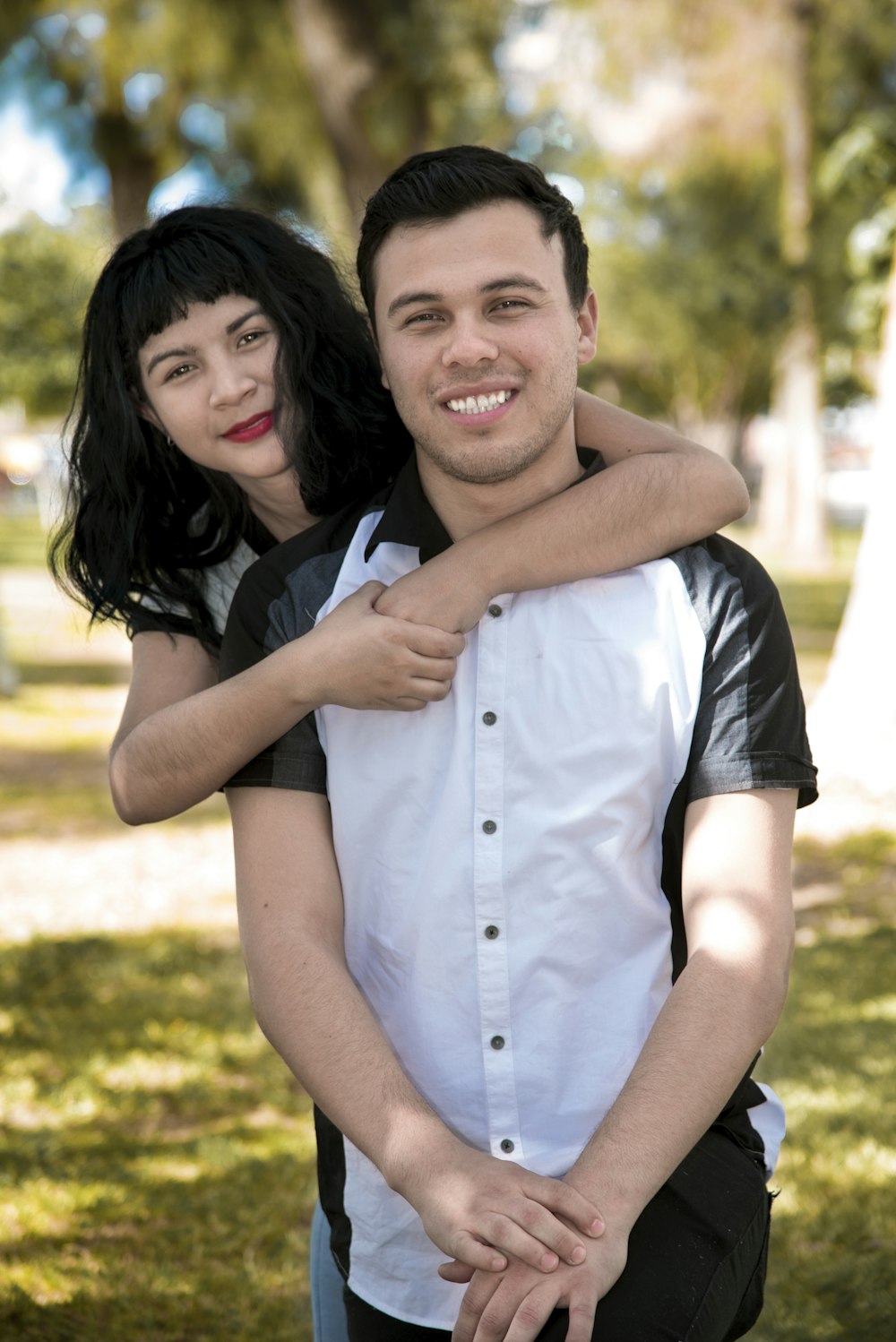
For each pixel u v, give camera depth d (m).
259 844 1.80
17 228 23.45
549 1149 1.74
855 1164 3.57
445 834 1.74
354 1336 1.87
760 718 1.72
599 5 17.81
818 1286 3.01
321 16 13.39
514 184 1.73
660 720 1.72
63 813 8.22
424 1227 1.63
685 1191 1.68
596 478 1.80
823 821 7.43
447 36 14.02
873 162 11.64
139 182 19.39
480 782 1.73
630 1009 1.73
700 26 18.36
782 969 1.66
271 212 2.31
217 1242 3.36
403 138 14.02
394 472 2.19
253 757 1.80
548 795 1.72
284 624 1.88
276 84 16.89
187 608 2.21
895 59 19.36
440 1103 1.77
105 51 17.00
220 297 2.10
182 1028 4.81
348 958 1.84
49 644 16.58
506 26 16.39
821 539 28.08
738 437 41.03
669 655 1.73
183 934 5.98
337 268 2.27
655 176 25.42
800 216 21.83
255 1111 4.18
